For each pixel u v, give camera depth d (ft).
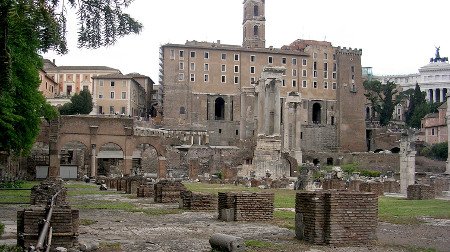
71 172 292.61
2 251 43.47
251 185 223.30
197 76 529.04
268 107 337.31
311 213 53.83
